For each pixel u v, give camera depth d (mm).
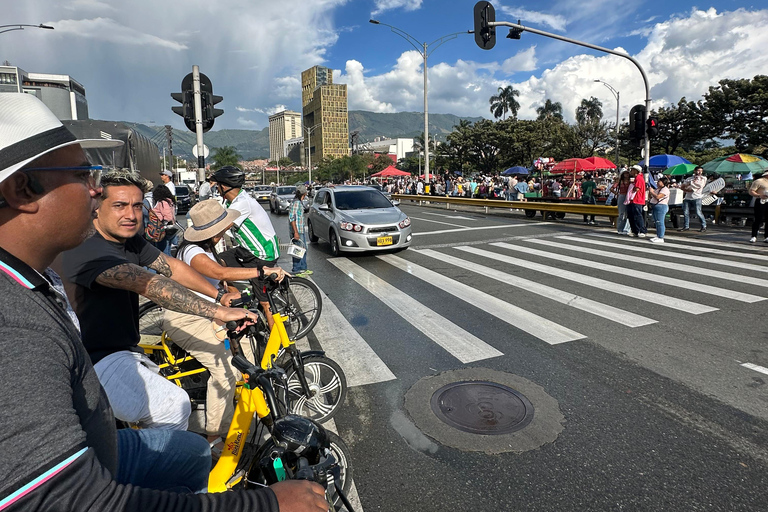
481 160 49812
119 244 2475
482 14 12469
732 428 3133
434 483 2666
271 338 2908
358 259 9703
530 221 15984
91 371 1037
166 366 3264
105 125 10805
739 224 13055
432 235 12750
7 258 925
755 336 4730
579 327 5133
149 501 892
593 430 3148
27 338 849
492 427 3219
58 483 792
